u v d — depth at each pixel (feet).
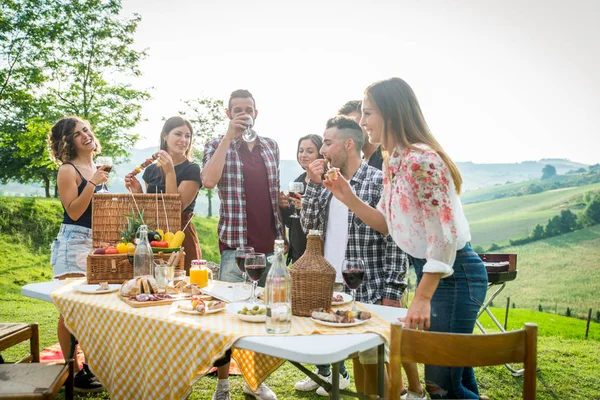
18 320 20.07
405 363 7.90
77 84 48.24
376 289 9.19
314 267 7.15
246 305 7.39
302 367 7.69
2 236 39.22
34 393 6.75
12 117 48.83
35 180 53.21
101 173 10.89
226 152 11.69
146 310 7.27
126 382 7.14
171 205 10.27
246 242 11.84
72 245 10.93
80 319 7.84
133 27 49.44
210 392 11.57
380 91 7.06
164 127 12.89
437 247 6.42
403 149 6.87
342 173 9.67
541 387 12.76
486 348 5.42
